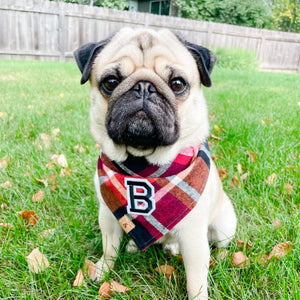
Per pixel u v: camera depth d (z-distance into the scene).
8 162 0.59
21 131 0.75
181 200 0.33
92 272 0.36
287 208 0.47
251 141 0.68
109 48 0.36
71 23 2.23
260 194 0.50
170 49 0.35
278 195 0.50
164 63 0.33
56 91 1.21
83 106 0.99
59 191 0.52
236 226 0.43
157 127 0.31
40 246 0.38
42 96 1.11
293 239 0.39
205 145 0.38
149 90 0.32
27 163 0.60
